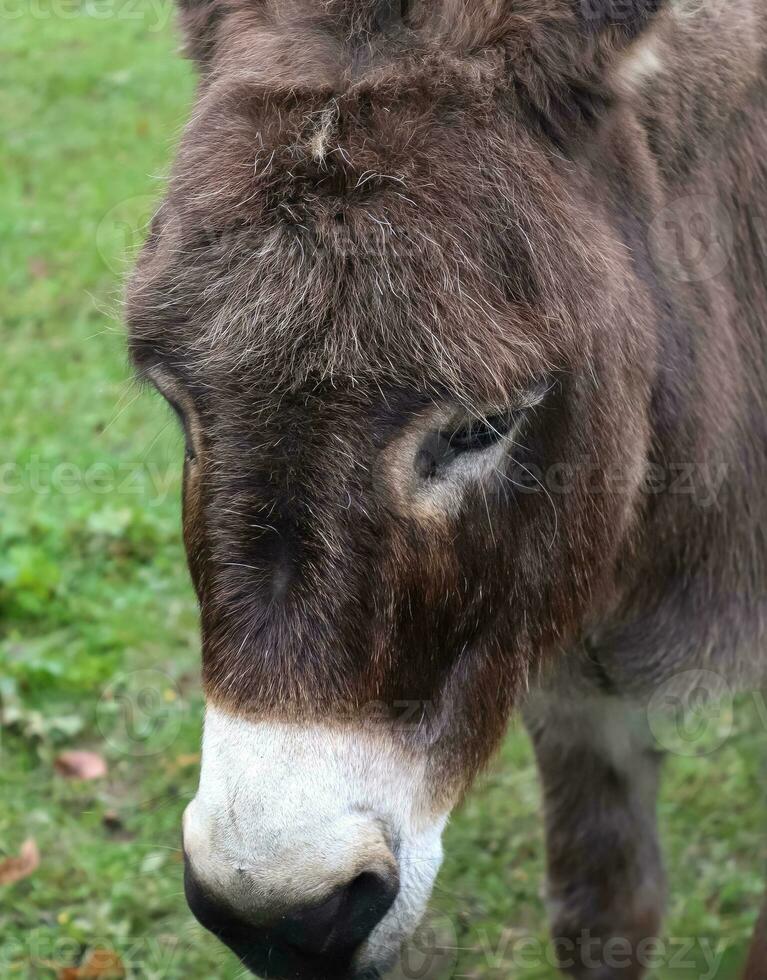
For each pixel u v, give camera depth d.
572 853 3.28
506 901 3.73
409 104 2.06
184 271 2.05
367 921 2.08
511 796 4.14
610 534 2.42
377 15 2.15
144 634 4.72
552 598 2.36
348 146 2.00
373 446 1.96
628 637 2.87
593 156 2.26
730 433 2.72
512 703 2.38
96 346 6.35
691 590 2.82
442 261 1.98
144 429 5.72
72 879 3.77
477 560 2.15
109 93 9.50
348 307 1.95
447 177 2.02
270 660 1.98
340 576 1.97
